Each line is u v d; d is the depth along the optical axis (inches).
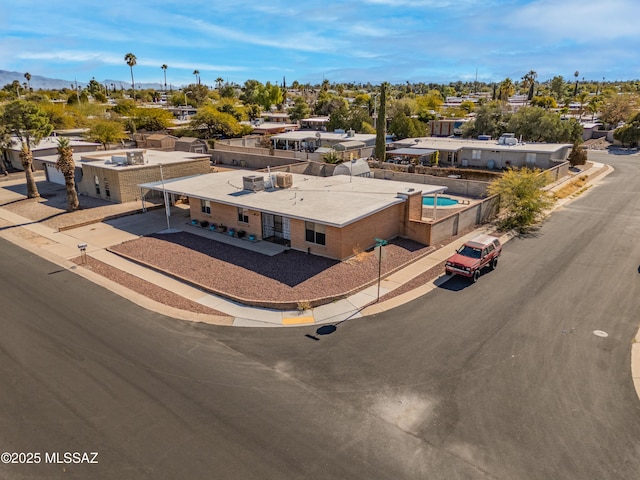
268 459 402.6
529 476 383.6
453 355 576.1
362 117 3016.7
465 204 1465.3
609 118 3668.8
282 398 490.6
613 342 606.5
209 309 720.3
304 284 801.6
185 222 1228.5
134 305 735.7
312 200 1052.5
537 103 4928.6
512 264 906.1
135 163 1501.0
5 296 771.4
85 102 3949.3
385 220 1029.8
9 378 535.2
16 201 1485.0
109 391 506.9
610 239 1055.6
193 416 462.6
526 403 480.7
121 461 403.5
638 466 395.2
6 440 432.5
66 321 681.0
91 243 1059.3
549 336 622.5
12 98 4325.8
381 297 756.0
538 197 1170.6
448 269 827.4
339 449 414.6
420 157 2112.5
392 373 536.7
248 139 2741.1
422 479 380.5
